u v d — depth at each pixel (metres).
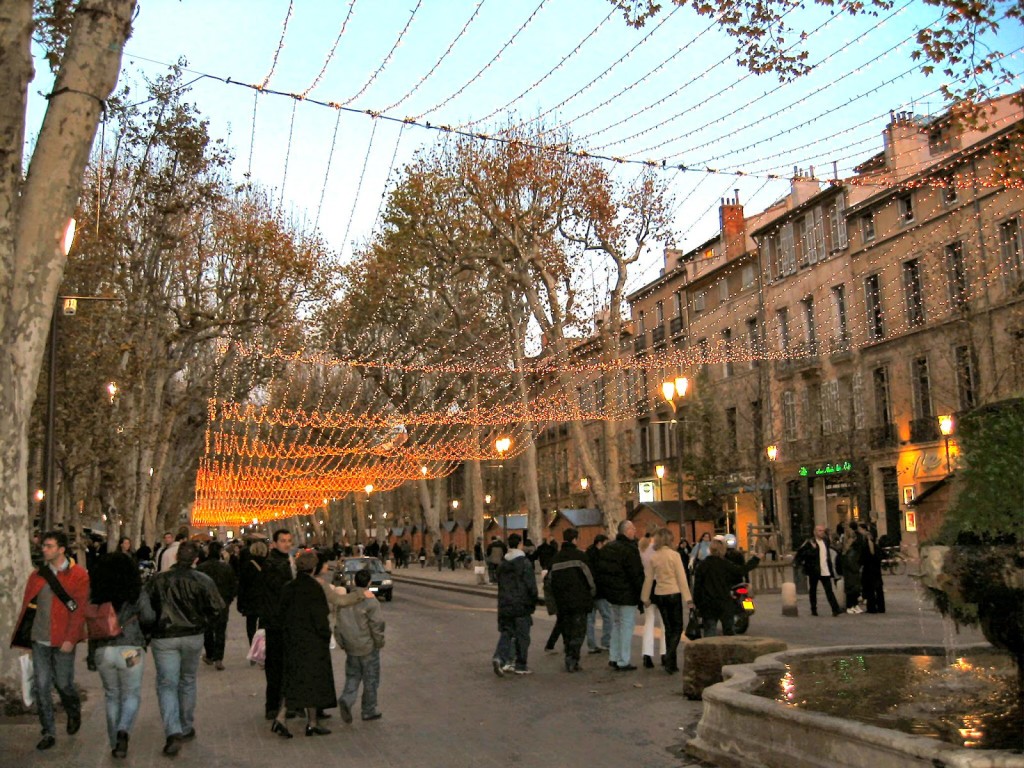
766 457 39.41
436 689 11.31
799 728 6.09
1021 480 6.30
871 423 36.03
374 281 39.50
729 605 11.96
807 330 39.72
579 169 29.03
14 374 9.72
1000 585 6.21
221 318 30.58
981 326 30.05
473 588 34.31
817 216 38.91
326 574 9.55
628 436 53.31
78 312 25.06
